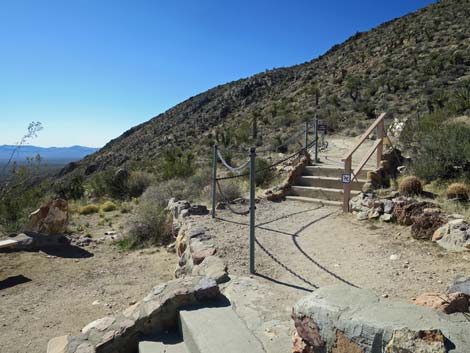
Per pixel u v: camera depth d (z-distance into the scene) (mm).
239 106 56406
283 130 27297
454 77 26297
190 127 54906
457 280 3613
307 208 8680
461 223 5551
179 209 8836
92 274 6664
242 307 3873
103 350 3549
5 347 4289
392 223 6797
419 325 2160
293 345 2848
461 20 39812
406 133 13273
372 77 34656
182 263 6477
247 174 12008
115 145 74438
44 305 5398
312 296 2738
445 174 8914
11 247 8008
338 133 21719
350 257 5445
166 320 3844
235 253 5719
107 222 10891
